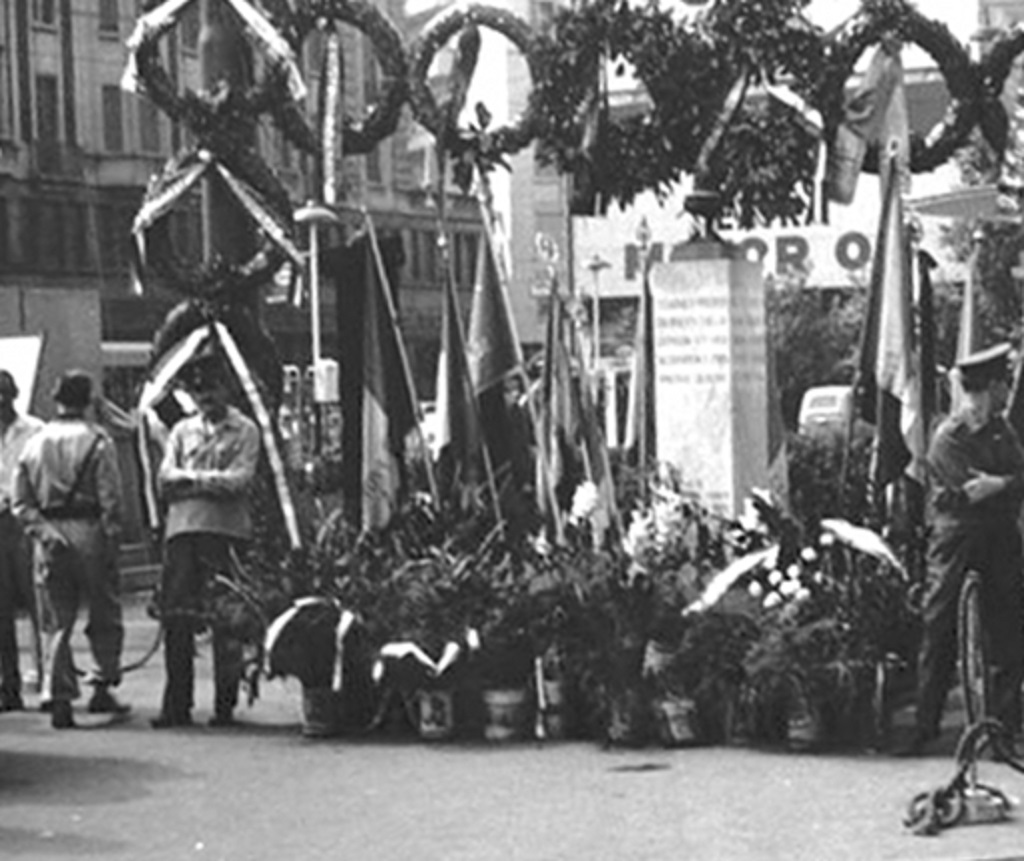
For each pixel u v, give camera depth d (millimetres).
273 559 23031
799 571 20656
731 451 26859
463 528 23250
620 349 62312
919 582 20969
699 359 27047
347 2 27422
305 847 16609
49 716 24281
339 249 25141
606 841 16516
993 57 27094
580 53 26594
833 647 20000
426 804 18203
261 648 22422
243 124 27141
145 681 27594
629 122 26938
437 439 26531
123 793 19078
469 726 21734
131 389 71438
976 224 37750
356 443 25094
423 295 123938
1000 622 19906
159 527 25875
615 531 23094
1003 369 19938
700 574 21281
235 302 27469
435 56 27750
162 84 27125
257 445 23344
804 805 17734
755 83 26359
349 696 22125
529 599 21234
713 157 26438
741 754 20281
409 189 122500
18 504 23703
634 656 20719
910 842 16219
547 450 25109
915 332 24672
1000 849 15906
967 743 16984
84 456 23656
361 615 21766
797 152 27062
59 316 40969
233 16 27375
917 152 27719
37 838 17078
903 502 23781
